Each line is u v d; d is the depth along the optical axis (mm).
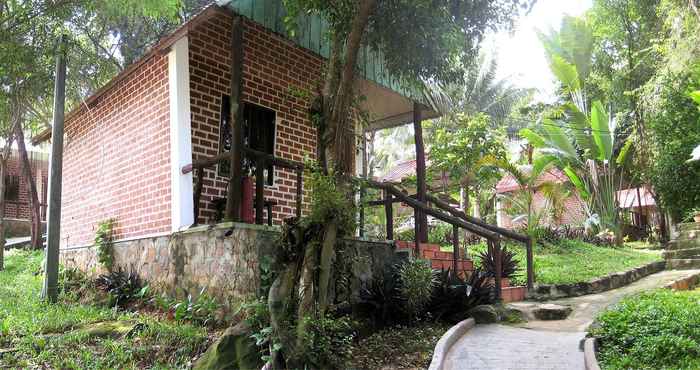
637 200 21500
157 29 13586
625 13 18953
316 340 4953
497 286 7898
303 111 8898
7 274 10438
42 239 14977
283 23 6848
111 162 8297
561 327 7176
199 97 7492
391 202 7836
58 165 7402
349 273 6152
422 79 7762
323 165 5449
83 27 10531
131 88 7898
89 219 8828
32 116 13281
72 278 8320
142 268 7156
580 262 12555
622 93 19062
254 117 8234
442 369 5020
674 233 15922
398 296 6438
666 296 7621
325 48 7414
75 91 11039
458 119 14148
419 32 6086
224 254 5887
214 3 6047
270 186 8250
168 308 6121
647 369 4863
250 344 4883
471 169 13523
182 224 6590
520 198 16922
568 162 17953
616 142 19625
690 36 13273
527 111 23469
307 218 5305
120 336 5383
